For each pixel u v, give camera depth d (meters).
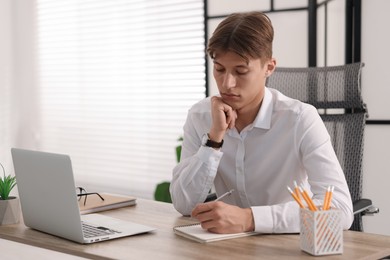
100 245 1.50
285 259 1.35
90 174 4.98
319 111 2.51
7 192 1.82
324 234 1.37
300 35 3.40
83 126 4.99
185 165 1.92
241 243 1.49
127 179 4.73
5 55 4.97
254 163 1.97
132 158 4.70
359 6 2.97
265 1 3.53
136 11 4.57
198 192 1.84
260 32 1.64
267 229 1.57
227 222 1.55
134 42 4.59
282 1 3.46
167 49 4.41
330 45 3.21
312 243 1.37
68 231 1.55
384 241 1.51
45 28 5.18
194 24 4.25
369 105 3.01
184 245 1.48
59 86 5.12
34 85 5.22
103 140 4.87
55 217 1.58
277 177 1.96
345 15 2.99
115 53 4.73
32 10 5.19
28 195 1.68
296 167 1.92
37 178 1.62
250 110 1.91
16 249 3.07
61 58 5.09
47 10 5.15
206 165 1.83
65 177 1.51
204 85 4.24
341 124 2.31
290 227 1.57
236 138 1.96
